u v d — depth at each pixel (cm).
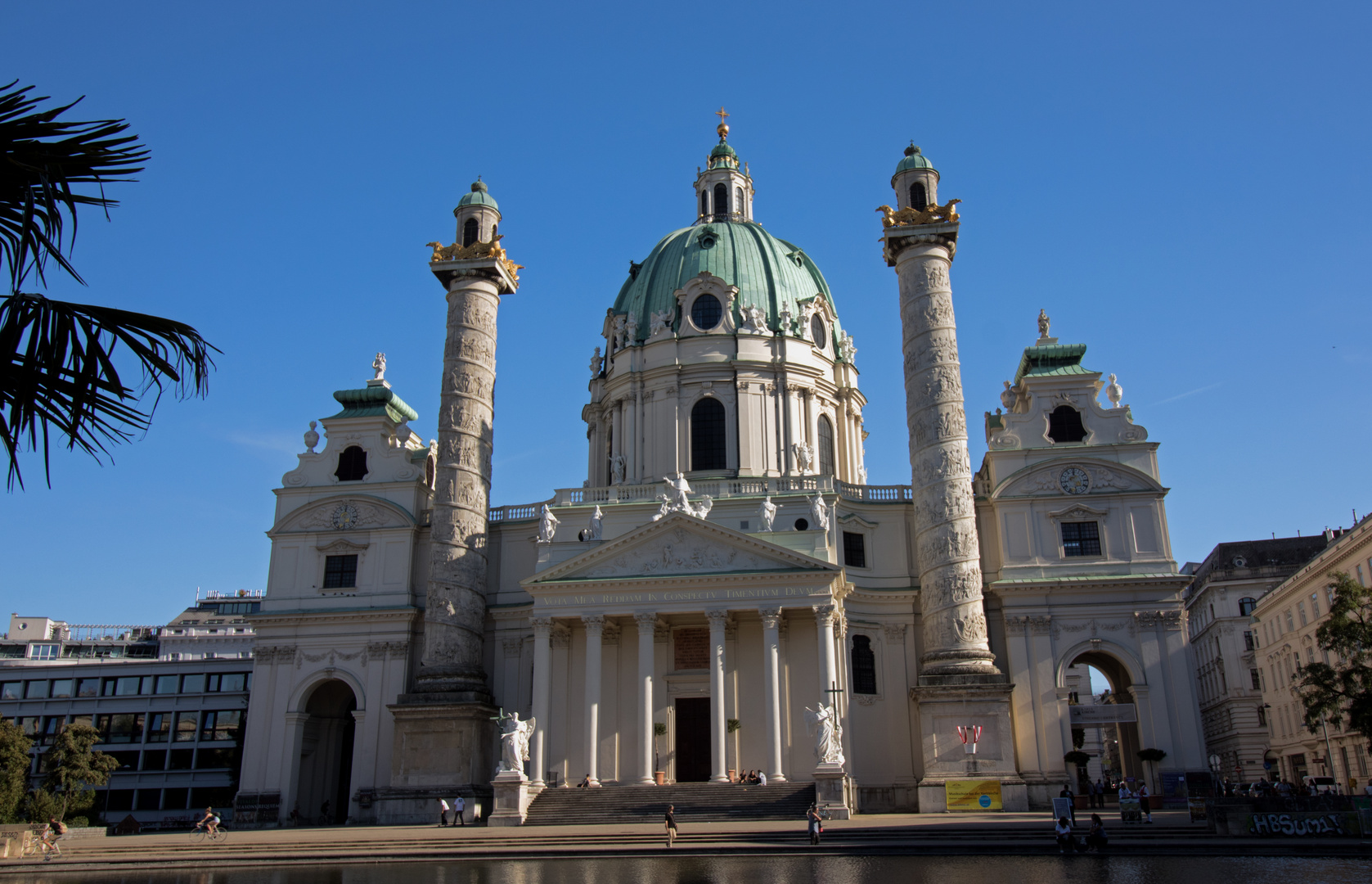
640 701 5466
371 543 6625
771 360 7094
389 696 6319
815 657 5797
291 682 6431
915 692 5669
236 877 3503
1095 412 6375
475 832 4819
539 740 5491
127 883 3322
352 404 7156
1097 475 6231
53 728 9744
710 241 7562
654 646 5809
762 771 5697
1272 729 8975
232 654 12188
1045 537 6162
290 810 6222
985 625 5762
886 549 6397
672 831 4012
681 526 5659
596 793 5256
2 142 1135
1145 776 5794
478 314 6556
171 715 9675
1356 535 6838
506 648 6391
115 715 9731
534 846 4169
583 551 5888
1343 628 4984
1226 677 9681
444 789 5691
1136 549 6091
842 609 5878
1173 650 5897
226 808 9031
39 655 11962
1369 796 3775
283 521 6725
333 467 6838
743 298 7331
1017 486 6256
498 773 5197
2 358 1117
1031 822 4562
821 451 7275
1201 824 4234
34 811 6131
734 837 4197
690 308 7262
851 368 7688
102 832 5003
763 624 5459
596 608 5622
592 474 7550
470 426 6372
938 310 6147
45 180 1122
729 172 8344
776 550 5512
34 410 1129
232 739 9538
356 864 3906
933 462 5931
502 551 6612
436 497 6272
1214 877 2820
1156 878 2823
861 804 5831
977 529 6316
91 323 1157
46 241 1142
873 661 6166
